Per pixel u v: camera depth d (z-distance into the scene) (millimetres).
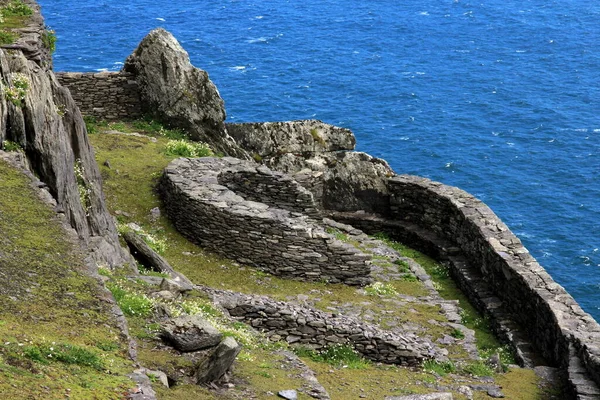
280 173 33906
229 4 191625
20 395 11641
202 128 40812
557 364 25844
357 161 40312
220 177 33406
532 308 28234
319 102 119250
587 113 116500
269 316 23203
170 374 15852
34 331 13633
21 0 33406
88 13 174000
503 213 85000
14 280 15023
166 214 31766
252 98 119688
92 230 23516
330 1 197625
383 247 35188
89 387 12508
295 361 19578
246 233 29203
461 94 125125
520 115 115188
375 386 21281
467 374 24016
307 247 28938
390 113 115062
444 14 184125
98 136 38094
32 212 17859
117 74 40750
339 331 23344
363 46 155625
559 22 174125
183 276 25625
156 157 36438
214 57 143750
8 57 22844
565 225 81750
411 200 38344
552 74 137000
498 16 180750
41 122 21672
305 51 149750
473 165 97312
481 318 30578
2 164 19766
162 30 41062
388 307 28016
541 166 97312
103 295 15547
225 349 16141
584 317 26469
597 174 94812
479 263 32844
